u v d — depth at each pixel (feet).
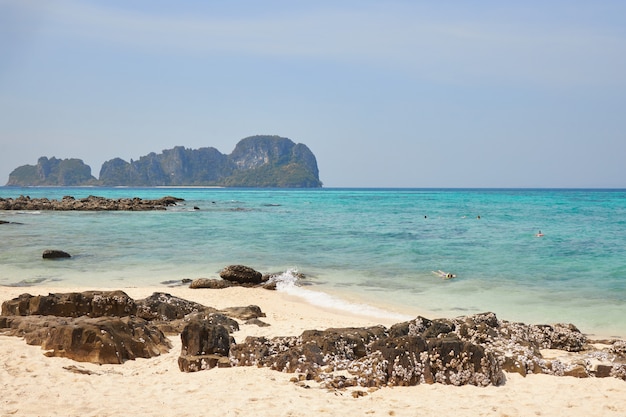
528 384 34.24
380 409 29.30
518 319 56.70
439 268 88.17
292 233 143.54
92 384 32.24
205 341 37.52
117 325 39.24
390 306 62.85
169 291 71.56
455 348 34.47
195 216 215.31
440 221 185.57
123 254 104.99
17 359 35.91
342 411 28.73
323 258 99.91
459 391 32.65
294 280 78.54
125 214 226.17
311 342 36.45
